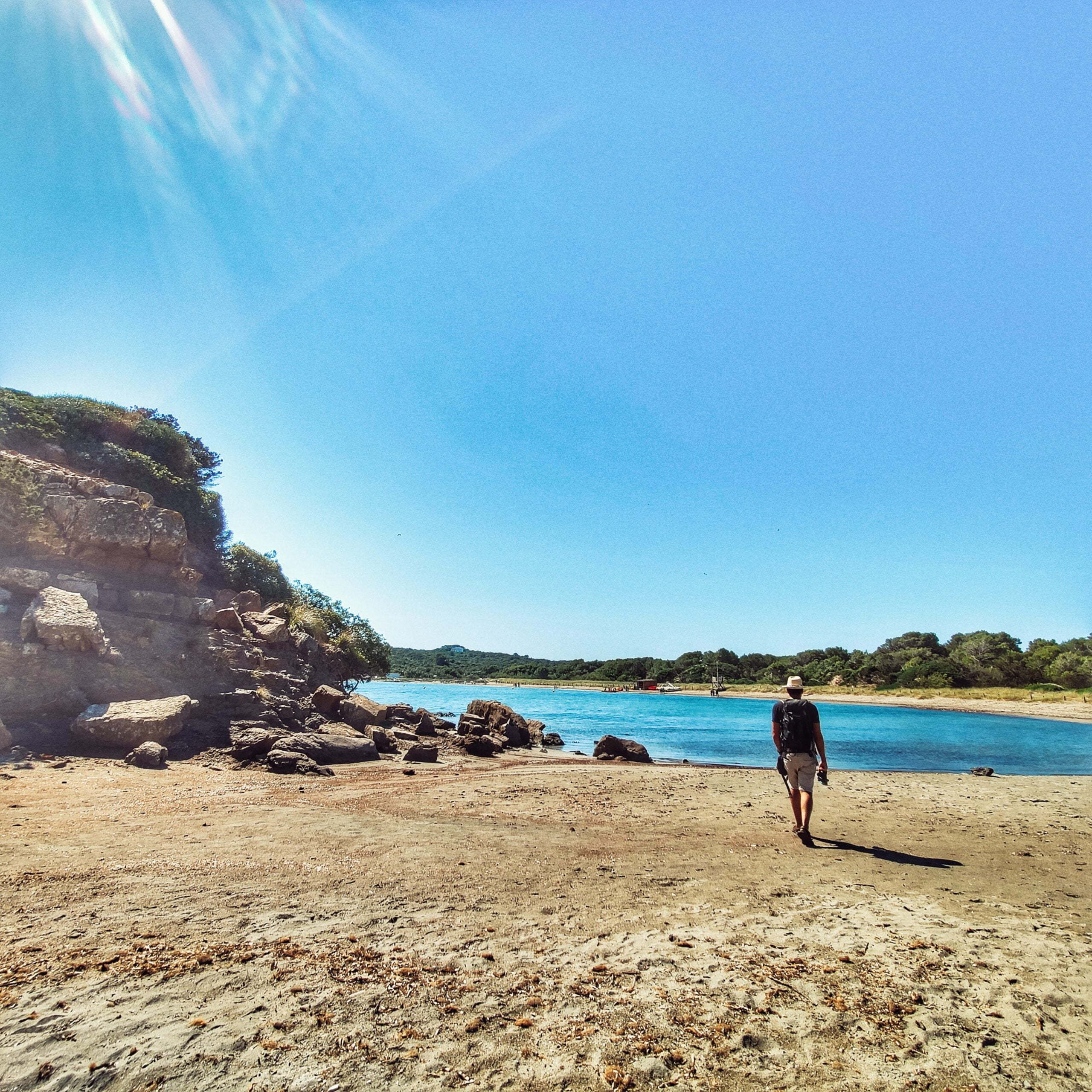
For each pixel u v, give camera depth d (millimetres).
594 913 4973
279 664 17344
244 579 21688
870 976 3992
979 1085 2887
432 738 19531
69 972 3562
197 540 20906
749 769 16578
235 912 4598
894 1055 3109
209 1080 2713
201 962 3768
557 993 3617
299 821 7574
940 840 8312
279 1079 2740
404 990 3568
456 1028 3205
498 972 3852
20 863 5344
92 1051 2865
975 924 5035
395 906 4891
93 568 14688
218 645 15539
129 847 6031
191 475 22672
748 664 118375
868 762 21578
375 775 12125
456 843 6965
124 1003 3275
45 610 11914
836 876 6352
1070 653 77562
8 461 14266
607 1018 3365
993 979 4012
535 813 9086
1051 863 7250
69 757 10031
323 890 5152
